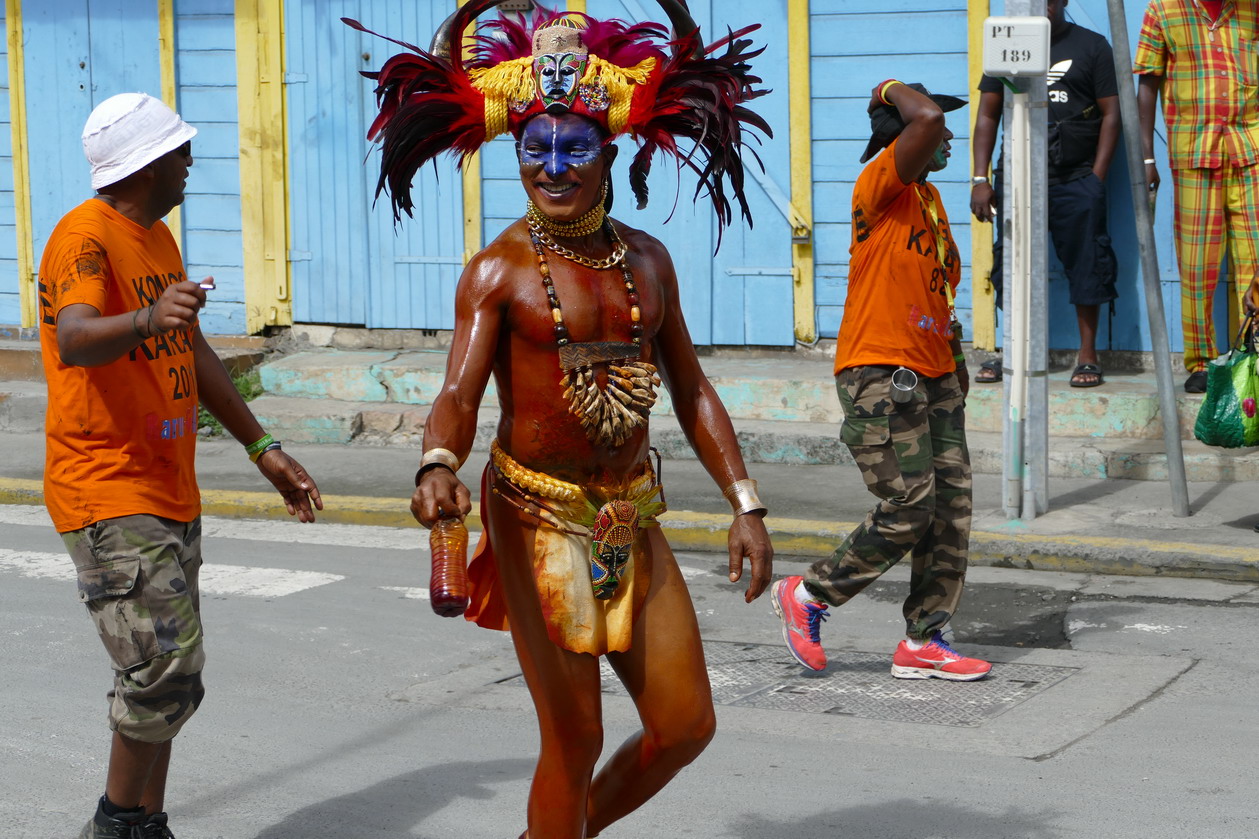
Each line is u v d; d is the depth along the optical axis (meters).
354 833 4.40
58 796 4.69
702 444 3.67
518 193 11.53
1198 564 7.14
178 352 3.86
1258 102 9.09
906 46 10.40
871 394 5.52
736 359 11.05
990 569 7.46
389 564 7.88
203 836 4.39
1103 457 8.91
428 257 11.80
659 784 3.55
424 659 6.21
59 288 3.64
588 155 3.42
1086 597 6.93
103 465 3.74
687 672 3.45
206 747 5.16
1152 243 7.91
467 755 5.07
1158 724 5.20
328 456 10.54
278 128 12.04
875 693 5.65
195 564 3.98
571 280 3.45
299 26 11.88
